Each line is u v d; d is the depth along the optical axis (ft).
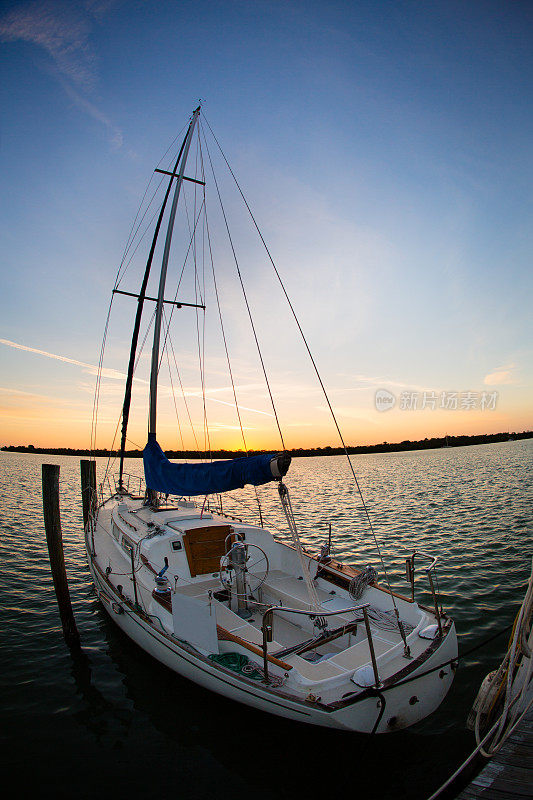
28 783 13.84
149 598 20.95
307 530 52.42
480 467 144.77
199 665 16.37
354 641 17.75
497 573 32.27
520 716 12.71
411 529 49.80
